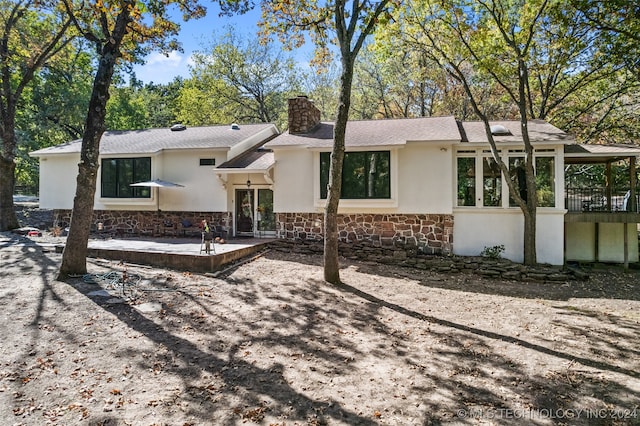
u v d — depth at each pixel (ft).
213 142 54.80
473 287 33.58
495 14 43.21
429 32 44.83
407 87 84.99
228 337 20.70
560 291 33.37
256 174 53.72
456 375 16.94
